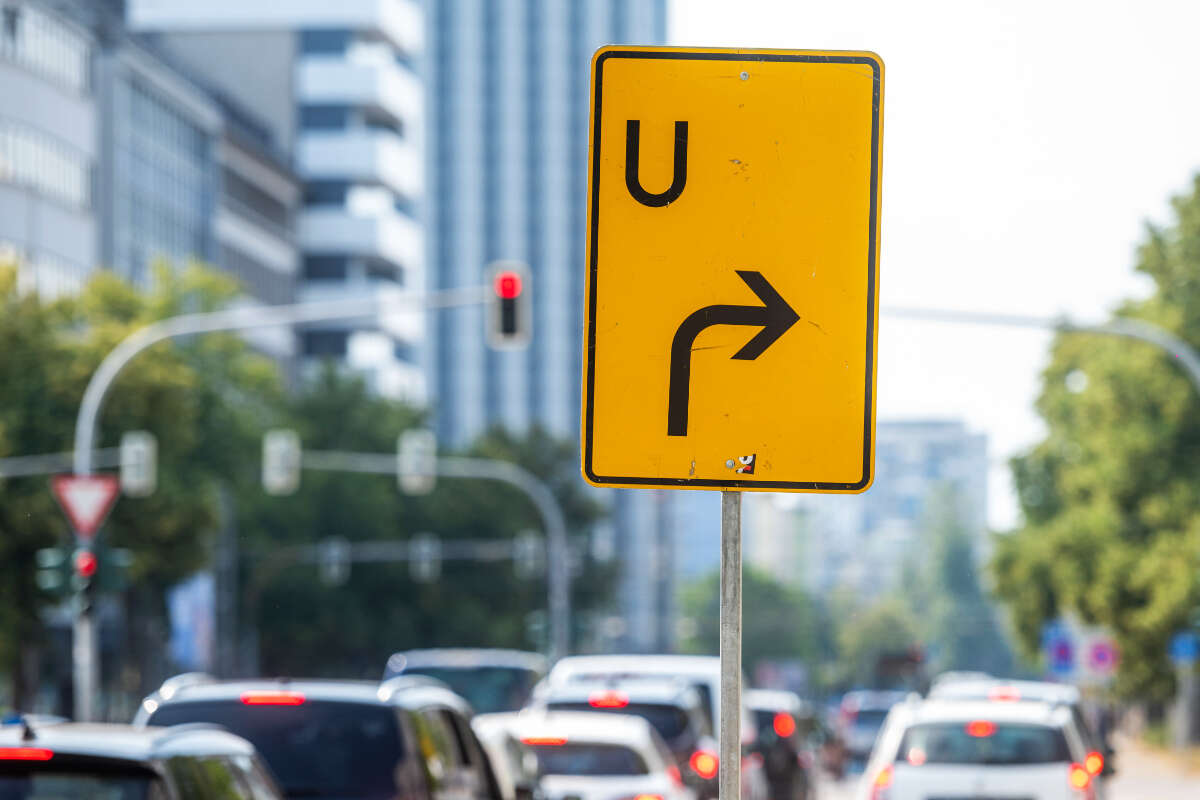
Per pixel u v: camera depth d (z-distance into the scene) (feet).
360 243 637.71
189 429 297.94
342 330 635.66
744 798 124.16
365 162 649.61
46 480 277.03
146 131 454.40
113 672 368.89
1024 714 98.99
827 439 32.76
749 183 32.99
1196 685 331.36
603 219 32.96
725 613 32.60
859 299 32.89
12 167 377.71
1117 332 185.37
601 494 598.34
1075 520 331.16
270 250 576.20
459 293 185.88
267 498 428.97
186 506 296.51
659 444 32.76
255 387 364.58
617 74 33.09
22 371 282.36
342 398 459.32
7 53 377.09
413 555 426.51
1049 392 411.75
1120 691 337.93
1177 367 314.55
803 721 189.78
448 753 74.23
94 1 520.83
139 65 443.73
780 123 33.06
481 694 175.22
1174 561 308.81
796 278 32.89
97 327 292.81
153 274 364.79
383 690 70.13
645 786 93.45
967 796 96.84
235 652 415.85
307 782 66.33
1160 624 310.04
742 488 32.73
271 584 428.56
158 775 43.27
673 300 32.86
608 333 32.86
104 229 428.56
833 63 33.09
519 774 87.15
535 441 552.82
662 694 115.14
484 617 472.03
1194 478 315.17
